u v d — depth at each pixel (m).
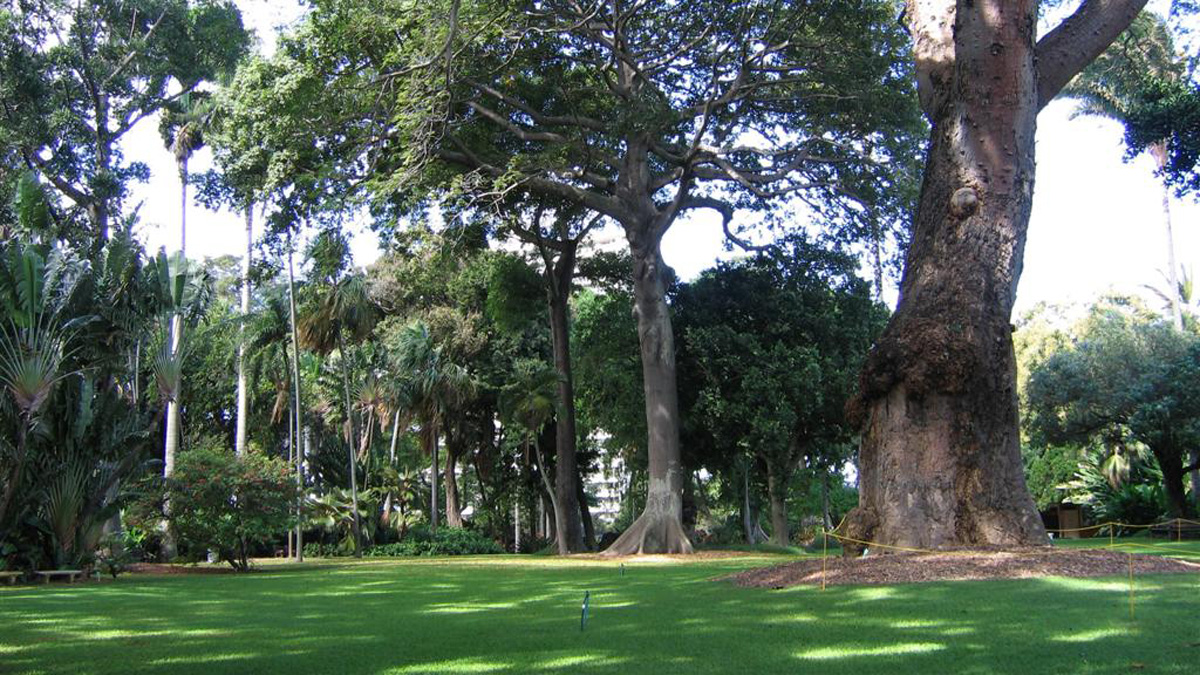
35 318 18.38
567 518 33.88
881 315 32.75
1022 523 12.00
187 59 32.31
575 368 41.84
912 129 25.56
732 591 10.74
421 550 40.38
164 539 29.77
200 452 23.73
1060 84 13.74
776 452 30.58
